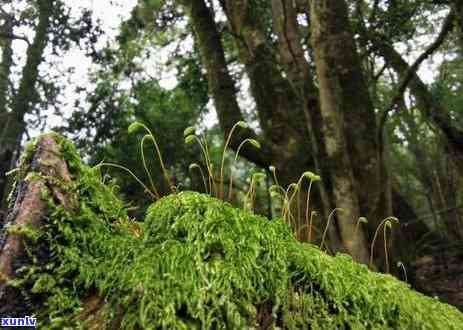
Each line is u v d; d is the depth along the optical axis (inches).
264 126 197.8
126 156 399.5
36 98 382.0
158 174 398.3
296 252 35.5
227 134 202.8
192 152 439.5
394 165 577.0
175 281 30.3
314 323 32.2
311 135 136.4
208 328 28.6
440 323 38.0
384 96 395.2
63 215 33.9
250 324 30.3
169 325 28.3
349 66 126.1
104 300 31.0
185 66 363.6
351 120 126.3
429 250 268.1
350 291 34.8
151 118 430.0
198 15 229.6
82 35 397.1
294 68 153.2
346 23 127.5
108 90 415.2
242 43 217.9
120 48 414.0
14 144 328.8
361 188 121.6
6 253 31.5
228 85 213.9
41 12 376.5
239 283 31.0
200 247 32.1
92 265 32.6
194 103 427.8
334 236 111.3
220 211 34.8
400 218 289.1
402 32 247.4
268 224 36.1
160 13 379.9
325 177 130.4
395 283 39.6
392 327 34.9
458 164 240.8
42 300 30.9
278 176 184.1
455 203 335.6
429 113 230.4
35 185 34.4
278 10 161.3
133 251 33.5
